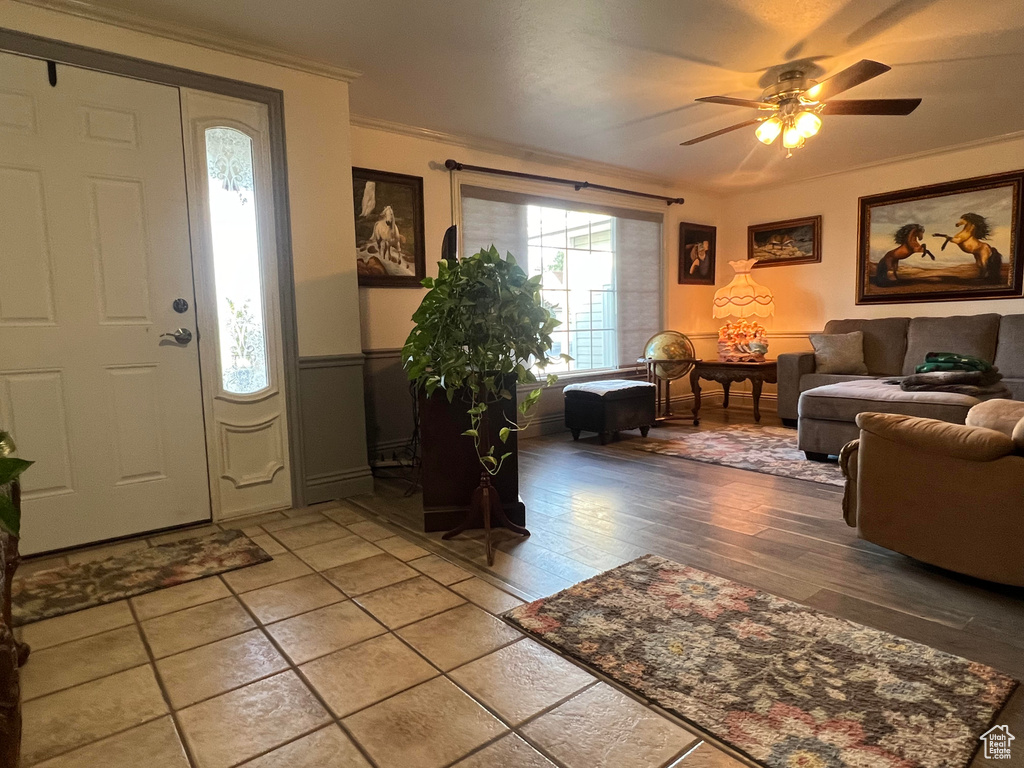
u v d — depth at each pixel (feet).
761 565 7.15
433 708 4.60
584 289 16.80
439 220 13.66
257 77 9.11
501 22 8.43
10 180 7.38
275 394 9.64
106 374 8.16
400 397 13.21
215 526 9.00
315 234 9.82
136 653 5.48
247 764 4.05
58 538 7.90
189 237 8.71
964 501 6.33
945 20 8.47
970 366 11.73
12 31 7.25
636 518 8.99
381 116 12.33
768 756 3.95
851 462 7.70
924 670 4.88
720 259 20.34
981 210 14.66
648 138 13.92
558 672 5.03
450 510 8.61
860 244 16.85
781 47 9.29
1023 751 3.94
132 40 8.06
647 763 3.96
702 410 19.48
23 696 4.85
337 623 5.96
